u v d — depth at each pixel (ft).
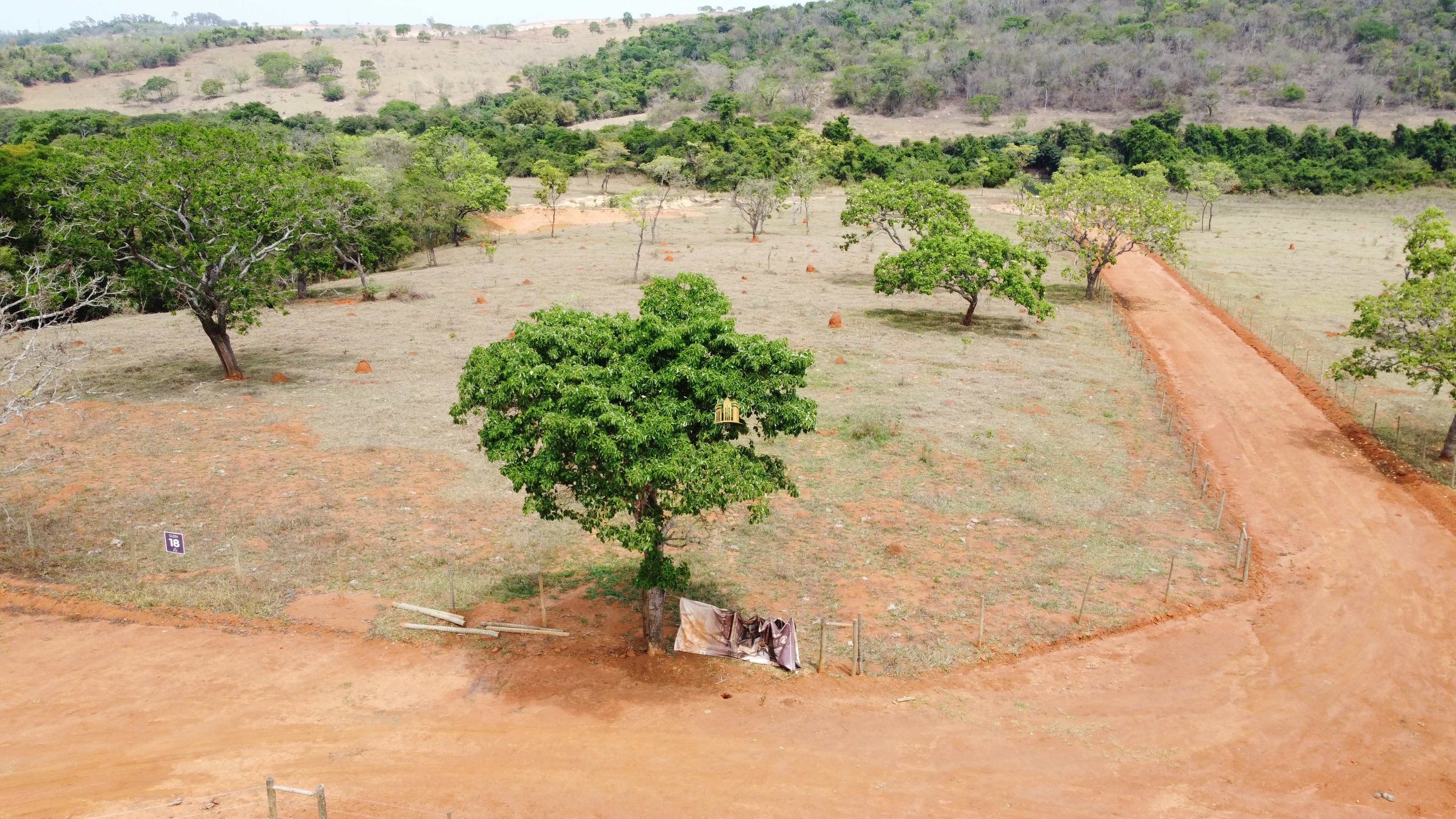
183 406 95.66
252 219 102.89
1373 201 298.15
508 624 56.44
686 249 209.97
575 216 277.44
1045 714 49.06
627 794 42.01
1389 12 557.74
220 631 55.01
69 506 70.54
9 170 138.92
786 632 52.95
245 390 101.71
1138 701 50.44
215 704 48.08
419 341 127.03
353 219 154.40
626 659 53.47
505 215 270.46
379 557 64.49
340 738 45.70
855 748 45.85
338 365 114.01
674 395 50.57
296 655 52.90
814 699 50.03
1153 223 154.10
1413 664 54.39
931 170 346.95
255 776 42.50
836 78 519.60
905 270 134.00
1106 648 55.77
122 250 100.32
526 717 47.88
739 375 50.78
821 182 338.95
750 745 45.88
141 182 93.45
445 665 52.54
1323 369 117.50
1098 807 41.83
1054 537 70.33
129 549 64.03
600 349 51.24
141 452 82.17
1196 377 116.98
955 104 503.20
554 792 41.98
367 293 157.48
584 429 46.62
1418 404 102.83
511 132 395.96
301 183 107.86
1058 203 161.68
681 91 492.95
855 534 70.13
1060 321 146.20
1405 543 70.54
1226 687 51.93
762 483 50.06
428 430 90.63
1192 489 81.05
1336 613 60.23
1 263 124.77
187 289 98.63
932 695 50.57
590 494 49.39
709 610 54.29
